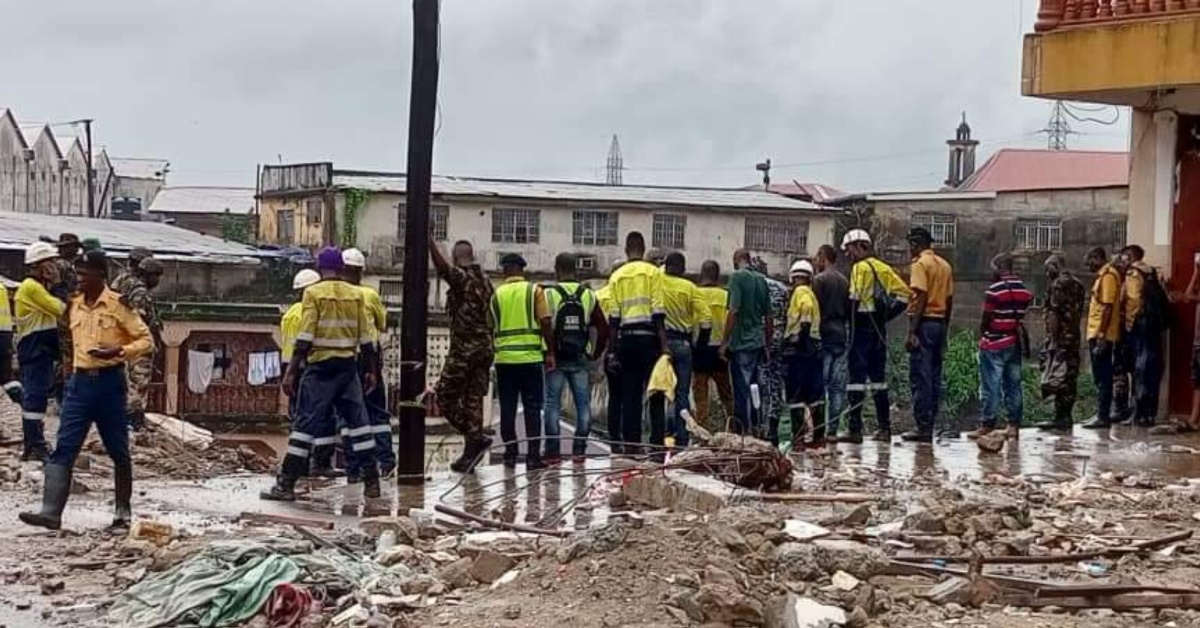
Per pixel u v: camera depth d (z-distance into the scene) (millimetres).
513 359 14078
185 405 37344
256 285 43281
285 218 54750
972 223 43875
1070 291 17406
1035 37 17641
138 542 10203
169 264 41781
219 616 8203
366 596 8258
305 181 53812
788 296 16172
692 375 16000
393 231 50094
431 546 9734
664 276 15086
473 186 50375
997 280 16281
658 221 49656
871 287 15961
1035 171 55062
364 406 12797
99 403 11203
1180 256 18078
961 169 59938
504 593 7949
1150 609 8008
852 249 16172
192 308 37406
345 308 12688
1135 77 16719
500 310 14117
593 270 49281
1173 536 9961
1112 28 16922
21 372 15438
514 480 13164
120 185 95062
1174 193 18078
